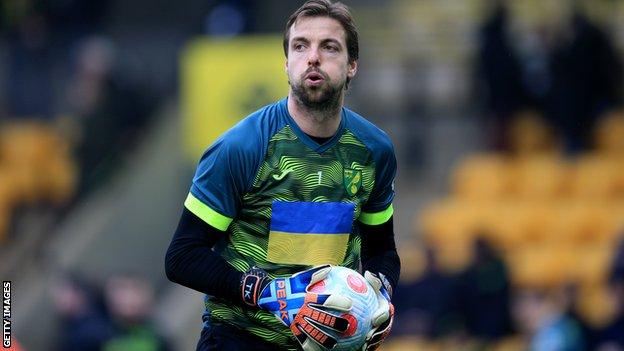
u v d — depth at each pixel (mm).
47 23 51312
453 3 54719
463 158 47625
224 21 49500
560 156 46500
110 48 51219
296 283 14125
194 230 14414
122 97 49562
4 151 49688
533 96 46844
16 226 48000
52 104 50562
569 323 32344
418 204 45812
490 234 43000
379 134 14906
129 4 58094
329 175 14570
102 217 47875
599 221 43844
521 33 51719
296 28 14398
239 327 14680
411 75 50812
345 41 14406
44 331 43969
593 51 46844
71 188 48562
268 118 14539
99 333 32688
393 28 53562
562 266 42250
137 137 50188
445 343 34750
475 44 50250
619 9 53438
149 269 47125
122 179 49156
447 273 35188
